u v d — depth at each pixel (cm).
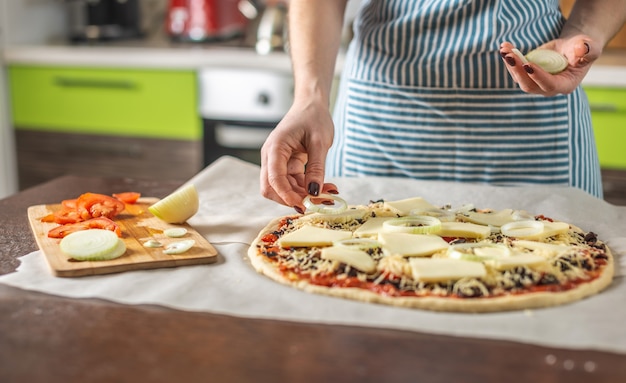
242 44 279
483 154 142
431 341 79
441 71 138
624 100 218
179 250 104
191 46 272
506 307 88
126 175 266
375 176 148
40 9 286
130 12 290
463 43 136
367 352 77
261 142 252
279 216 125
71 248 101
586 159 142
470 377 72
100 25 285
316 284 94
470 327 83
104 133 264
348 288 92
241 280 97
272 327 82
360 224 116
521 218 117
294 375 72
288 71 244
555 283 93
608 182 226
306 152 117
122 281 96
